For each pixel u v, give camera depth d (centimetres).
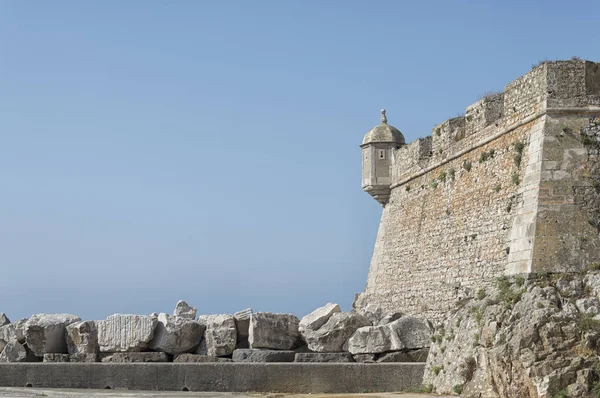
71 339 3928
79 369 3562
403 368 3431
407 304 4588
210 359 3784
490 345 3012
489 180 3759
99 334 3878
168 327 3834
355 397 3164
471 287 3831
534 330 2873
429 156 4572
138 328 3828
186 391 3441
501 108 3869
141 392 3366
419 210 4584
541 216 3209
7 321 4300
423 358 3609
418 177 4659
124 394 3266
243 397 3200
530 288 3052
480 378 3058
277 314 3822
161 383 3491
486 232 3734
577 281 3056
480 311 3158
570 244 3158
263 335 3784
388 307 4838
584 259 3133
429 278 4334
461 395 3095
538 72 3388
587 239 3158
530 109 3438
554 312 2906
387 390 3416
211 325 3844
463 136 4191
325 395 3262
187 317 3903
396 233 4872
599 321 2878
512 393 2886
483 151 3850
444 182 4272
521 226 3319
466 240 3941
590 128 3288
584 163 3250
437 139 4381
